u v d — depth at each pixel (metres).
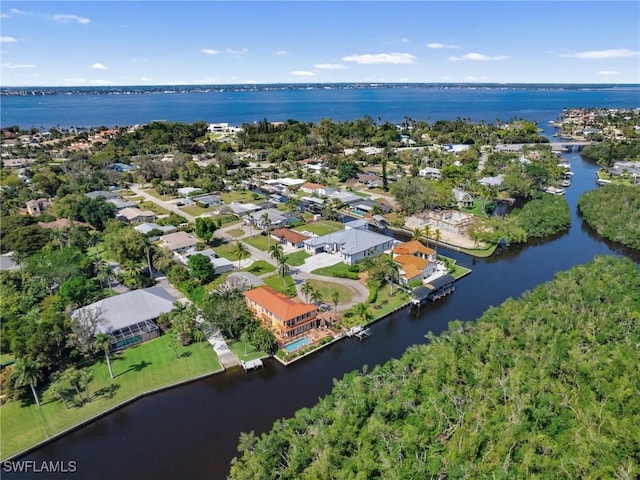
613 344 71.12
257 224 144.25
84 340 73.94
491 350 69.31
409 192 159.12
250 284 99.56
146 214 152.00
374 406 59.69
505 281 108.06
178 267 103.81
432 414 57.31
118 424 63.75
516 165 195.25
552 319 76.88
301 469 51.44
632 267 97.75
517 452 52.44
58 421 63.12
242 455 57.91
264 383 72.06
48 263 101.81
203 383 72.06
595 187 192.12
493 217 143.88
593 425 55.50
